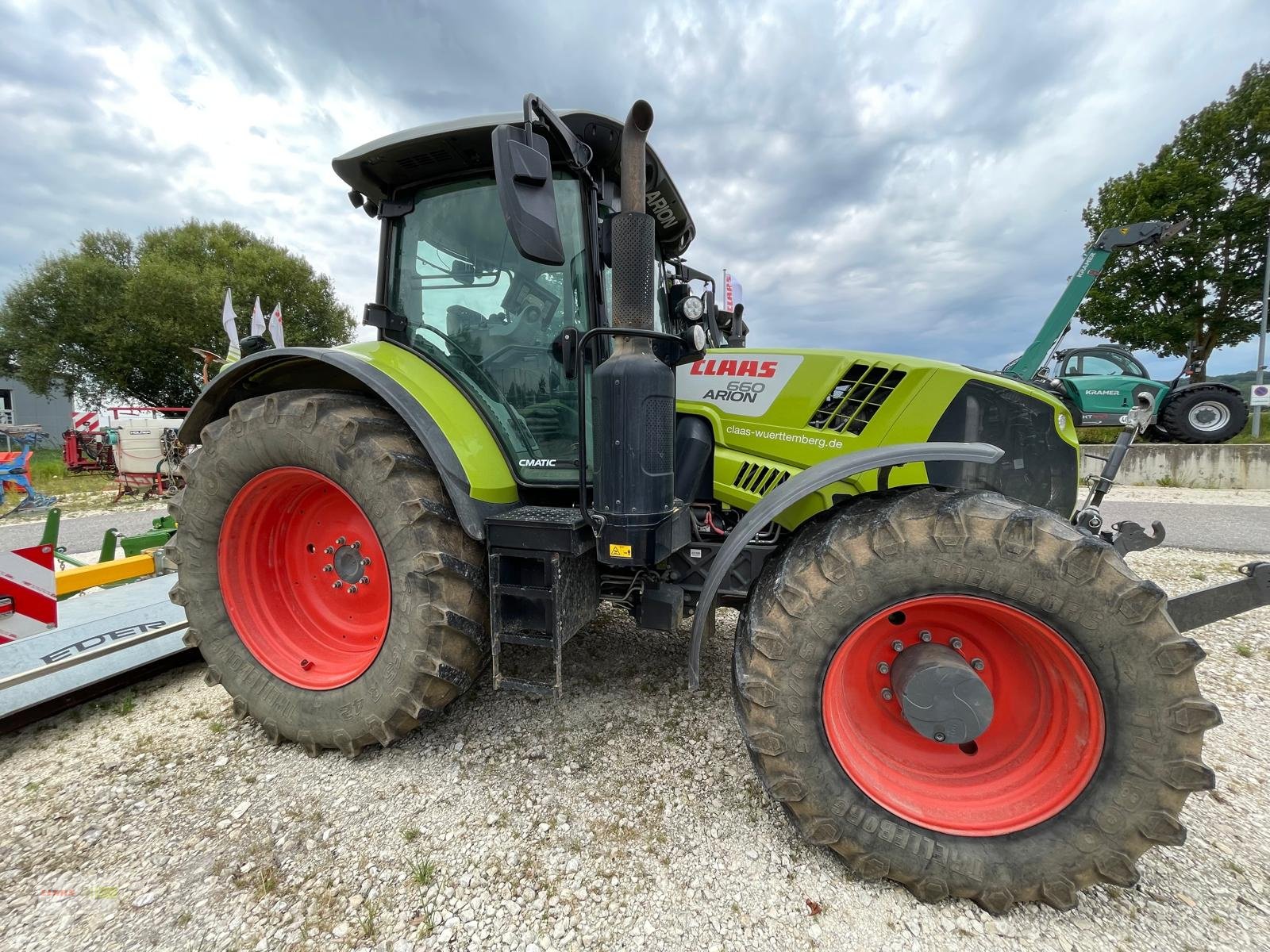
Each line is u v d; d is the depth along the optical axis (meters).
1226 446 8.97
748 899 1.50
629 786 1.92
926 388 1.91
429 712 1.99
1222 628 3.21
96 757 2.11
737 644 1.73
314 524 2.36
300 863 1.61
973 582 1.48
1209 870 1.57
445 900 1.49
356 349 2.30
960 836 1.49
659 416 1.73
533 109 1.65
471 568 1.95
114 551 3.25
